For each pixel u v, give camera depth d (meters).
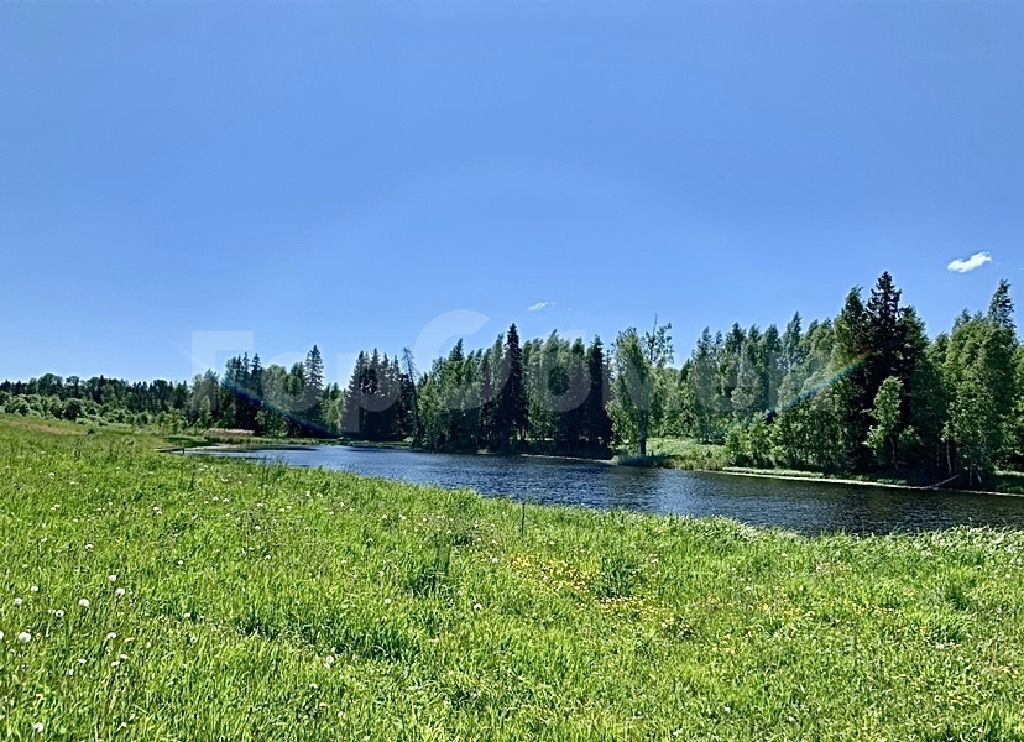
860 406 68.44
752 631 8.73
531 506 19.23
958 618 9.33
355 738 4.52
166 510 11.53
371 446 124.69
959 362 68.50
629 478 57.66
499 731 5.13
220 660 5.31
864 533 29.28
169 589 6.99
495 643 7.09
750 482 57.84
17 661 4.59
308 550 9.83
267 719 4.55
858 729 5.79
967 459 60.75
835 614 9.59
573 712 5.74
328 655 6.10
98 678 4.62
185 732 4.16
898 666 7.43
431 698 5.62
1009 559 14.49
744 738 5.54
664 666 7.22
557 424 103.62
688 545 14.35
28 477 12.78
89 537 8.84
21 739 3.71
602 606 9.48
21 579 6.49
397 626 6.96
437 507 16.25
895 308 69.38
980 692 6.68
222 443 98.31
